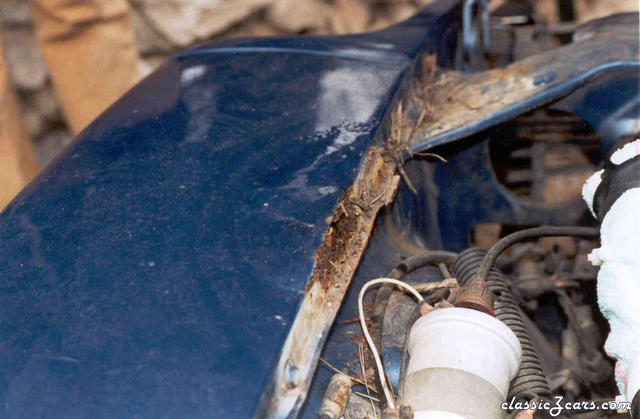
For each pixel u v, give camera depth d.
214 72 1.60
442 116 1.65
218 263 1.03
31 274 1.06
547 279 1.95
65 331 0.95
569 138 2.08
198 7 3.49
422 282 1.36
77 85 3.03
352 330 1.18
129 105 1.53
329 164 1.24
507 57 2.36
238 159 1.26
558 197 2.13
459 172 1.82
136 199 1.19
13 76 3.45
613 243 0.94
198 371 0.88
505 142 2.11
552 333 1.97
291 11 3.68
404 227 1.57
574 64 1.59
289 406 0.93
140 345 0.92
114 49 3.00
